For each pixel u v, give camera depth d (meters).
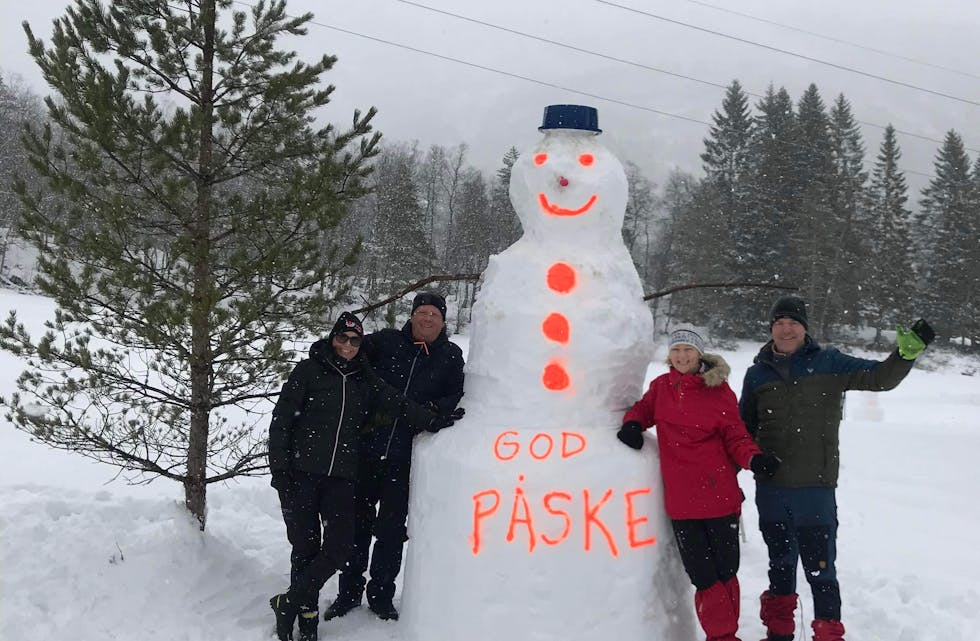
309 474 4.00
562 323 3.86
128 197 4.47
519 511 3.59
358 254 4.88
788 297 4.03
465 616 3.63
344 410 4.06
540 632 3.51
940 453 10.62
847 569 5.62
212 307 4.32
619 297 3.99
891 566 5.75
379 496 4.46
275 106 4.76
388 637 4.06
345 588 4.41
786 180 45.69
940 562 5.90
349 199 4.86
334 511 3.99
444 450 3.91
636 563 3.63
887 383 3.69
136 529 4.93
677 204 59.62
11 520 4.87
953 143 59.88
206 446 4.95
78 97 4.22
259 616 4.25
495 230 45.94
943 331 44.44
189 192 4.81
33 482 6.50
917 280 47.59
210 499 6.55
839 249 38.38
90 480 6.99
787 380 3.95
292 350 4.72
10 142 29.45
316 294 4.75
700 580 3.64
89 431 4.59
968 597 4.94
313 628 3.99
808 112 51.62
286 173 4.96
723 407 3.72
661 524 3.74
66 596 4.02
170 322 4.23
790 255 40.19
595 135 4.33
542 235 4.10
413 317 4.43
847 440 11.63
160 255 4.74
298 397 4.08
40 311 22.23
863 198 44.75
